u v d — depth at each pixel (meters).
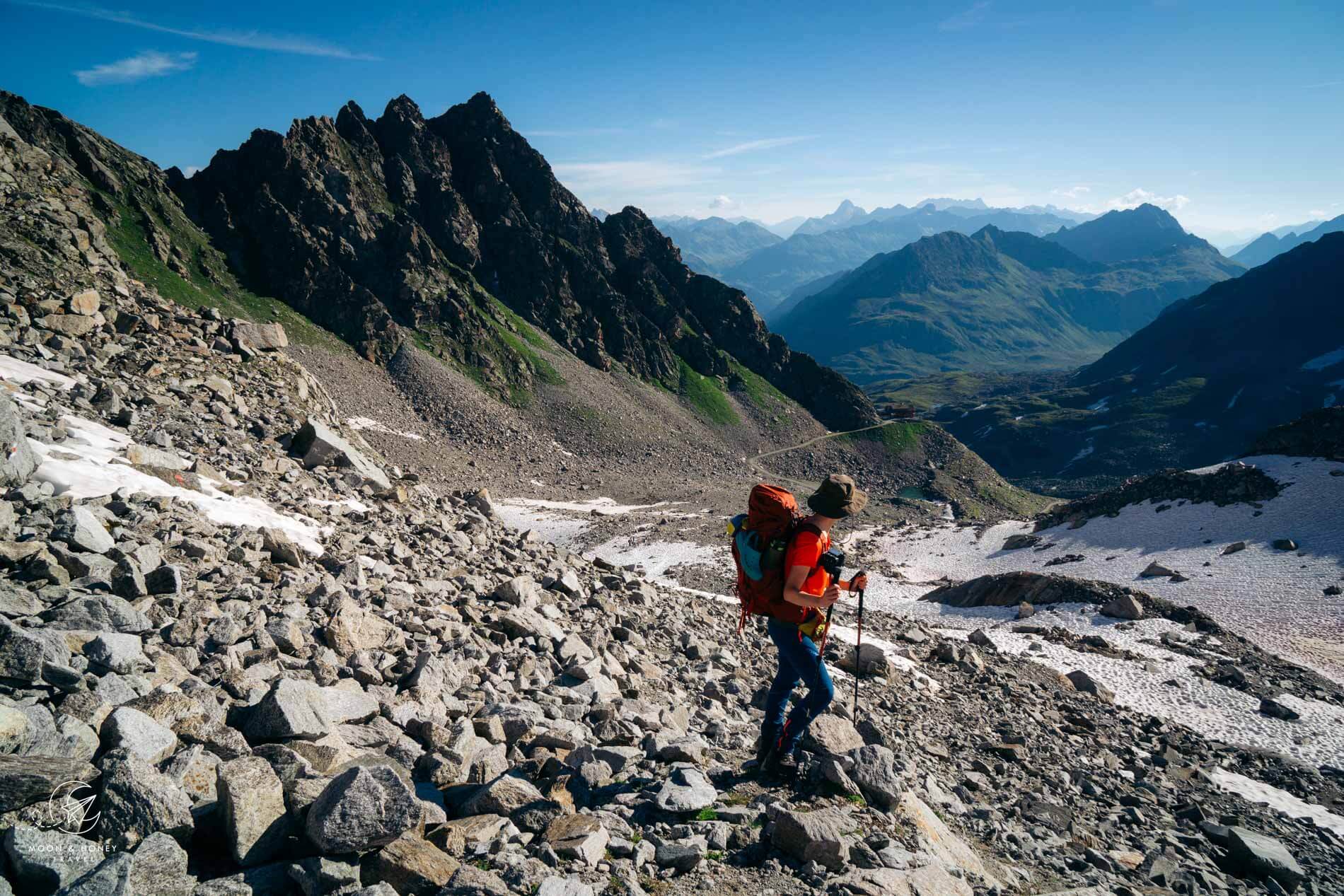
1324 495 59.81
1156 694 26.34
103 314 21.28
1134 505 71.00
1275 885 10.06
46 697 4.74
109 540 8.39
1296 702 25.55
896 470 192.62
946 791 9.52
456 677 7.88
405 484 21.89
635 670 11.23
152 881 3.40
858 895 4.82
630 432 168.62
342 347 155.62
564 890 4.09
